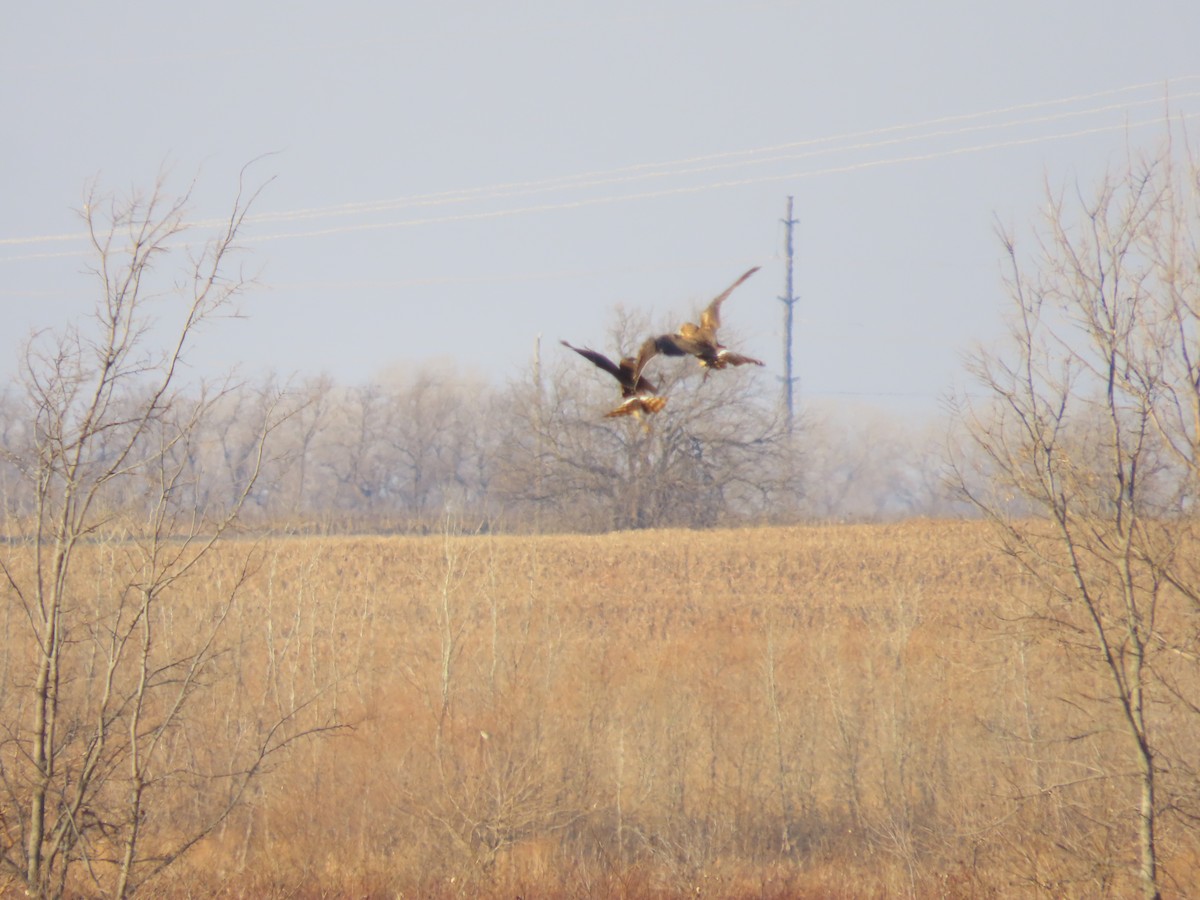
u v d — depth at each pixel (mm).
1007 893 16438
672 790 22891
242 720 22062
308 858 19406
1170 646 14445
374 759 22125
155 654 20688
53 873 13422
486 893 18094
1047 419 14750
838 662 25672
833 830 22922
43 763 13031
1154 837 14578
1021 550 16219
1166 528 14602
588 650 29000
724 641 31141
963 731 21953
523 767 20375
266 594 29234
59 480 14781
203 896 16516
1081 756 18219
